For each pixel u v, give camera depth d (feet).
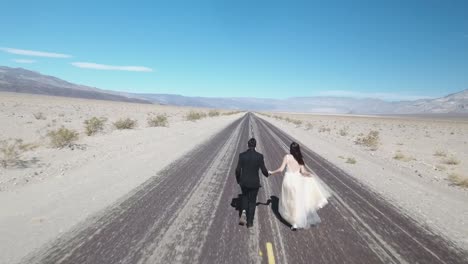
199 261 13.74
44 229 16.24
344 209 22.20
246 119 182.09
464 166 45.96
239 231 17.37
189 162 35.99
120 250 14.33
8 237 15.17
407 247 16.40
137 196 22.36
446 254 15.83
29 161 31.78
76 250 14.14
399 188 29.37
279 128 112.98
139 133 63.16
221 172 31.81
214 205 21.54
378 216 21.07
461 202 25.93
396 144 76.79
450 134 124.57
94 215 18.40
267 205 22.57
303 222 17.88
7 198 20.74
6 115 86.43
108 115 133.69
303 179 19.11
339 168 38.11
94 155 36.70
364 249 15.93
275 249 15.38
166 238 15.88
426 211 22.72
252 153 18.21
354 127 163.02
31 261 13.03
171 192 23.88
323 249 15.70
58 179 25.91
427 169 41.65
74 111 142.10
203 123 111.24
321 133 102.73
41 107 146.61
